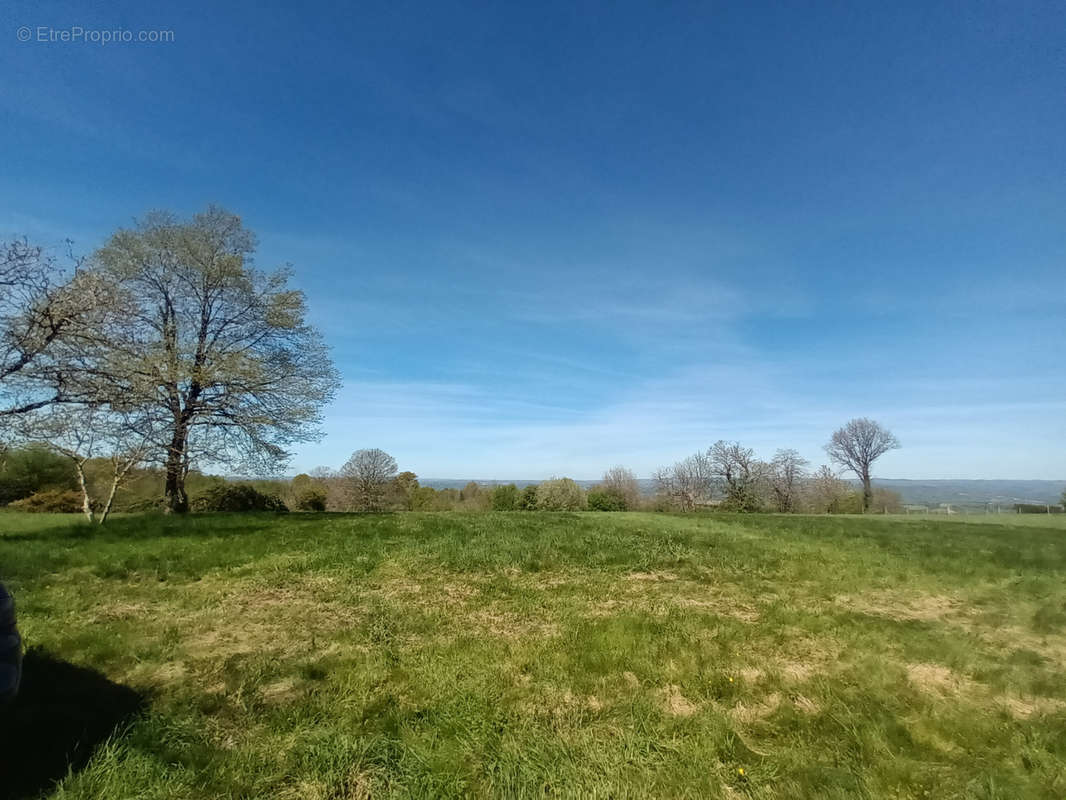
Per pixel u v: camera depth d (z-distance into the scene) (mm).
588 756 3549
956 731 3984
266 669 4848
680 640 5840
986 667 5234
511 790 3209
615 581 8953
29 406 14438
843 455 65188
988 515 37219
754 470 55469
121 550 10328
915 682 4973
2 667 3059
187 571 8781
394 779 3291
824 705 4391
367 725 3895
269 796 3146
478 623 6457
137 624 6082
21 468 27969
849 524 21891
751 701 4461
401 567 9555
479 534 14070
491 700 4305
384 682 4664
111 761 3334
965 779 3420
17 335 13055
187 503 23453
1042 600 8156
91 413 15672
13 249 12930
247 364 21438
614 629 6070
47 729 3670
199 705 4137
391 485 57000
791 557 11547
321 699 4289
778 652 5609
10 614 3236
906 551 12891
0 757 3340
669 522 20750
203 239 23094
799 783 3340
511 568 9758
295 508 40469
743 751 3721
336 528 14711
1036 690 4762
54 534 12695
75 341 14078
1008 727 4066
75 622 6141
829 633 6238
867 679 4879
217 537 12398
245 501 24969
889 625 6590
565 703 4340
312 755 3482
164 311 22594
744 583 8984
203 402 22188
